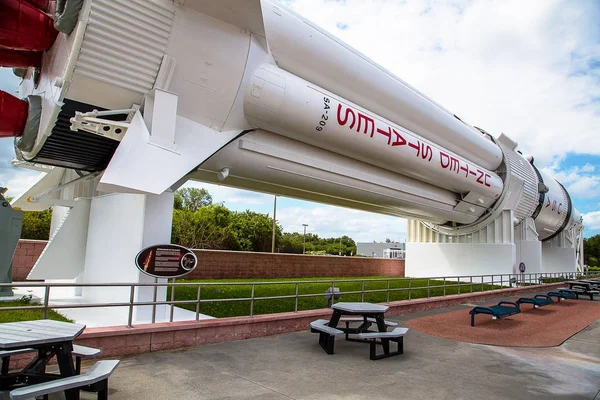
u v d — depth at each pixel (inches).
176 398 152.3
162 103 244.1
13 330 132.8
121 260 277.7
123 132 237.6
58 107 220.1
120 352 202.2
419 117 514.3
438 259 828.0
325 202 517.7
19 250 442.6
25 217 1075.3
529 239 818.8
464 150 635.5
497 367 223.0
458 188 636.1
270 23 328.5
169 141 246.2
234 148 326.0
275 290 496.4
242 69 281.9
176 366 190.9
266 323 269.3
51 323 147.8
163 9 236.8
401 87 471.5
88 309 293.0
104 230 307.3
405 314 401.1
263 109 308.8
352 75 402.3
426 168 519.8
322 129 359.9
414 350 254.5
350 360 221.8
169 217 273.0
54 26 215.8
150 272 252.7
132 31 227.1
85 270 330.3
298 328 289.7
